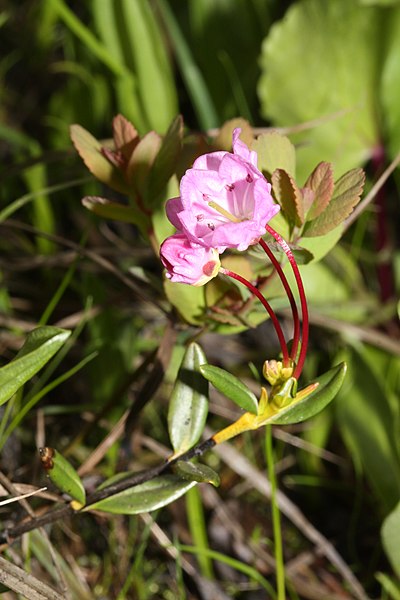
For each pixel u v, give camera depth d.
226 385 0.25
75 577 0.30
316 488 0.32
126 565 0.30
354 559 0.32
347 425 0.31
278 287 0.27
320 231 0.26
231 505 0.32
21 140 0.34
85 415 0.31
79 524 0.31
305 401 0.25
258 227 0.24
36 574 0.29
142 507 0.26
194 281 0.24
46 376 0.31
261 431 0.33
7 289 0.34
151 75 0.34
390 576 0.31
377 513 0.32
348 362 0.32
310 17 0.34
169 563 0.31
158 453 0.32
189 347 0.26
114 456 0.31
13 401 0.29
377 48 0.34
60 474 0.25
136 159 0.27
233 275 0.25
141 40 0.34
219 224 0.24
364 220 0.34
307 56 0.34
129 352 0.32
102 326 0.32
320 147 0.34
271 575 0.31
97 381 0.32
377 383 0.32
